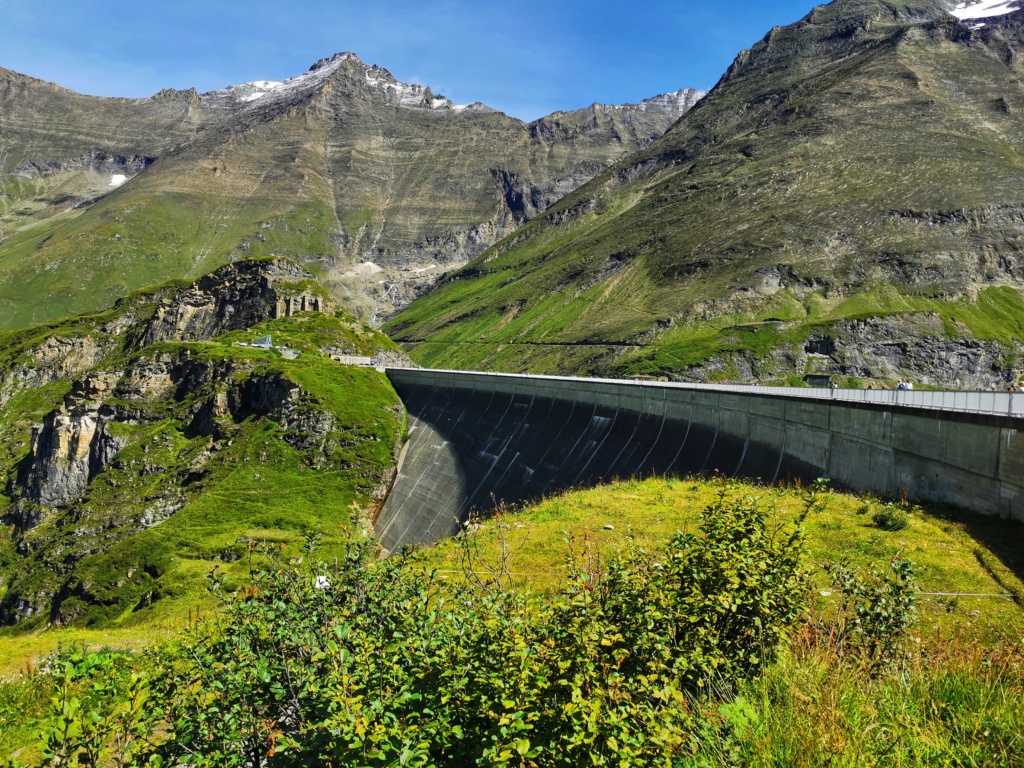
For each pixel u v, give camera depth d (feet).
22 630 307.37
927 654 44.37
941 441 101.65
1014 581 69.00
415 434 351.46
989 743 29.94
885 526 86.89
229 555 281.54
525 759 28.25
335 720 28.76
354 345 494.18
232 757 34.04
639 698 32.91
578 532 98.53
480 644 34.50
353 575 44.78
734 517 45.01
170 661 43.42
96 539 342.85
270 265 586.86
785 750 29.17
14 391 584.40
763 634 39.65
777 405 154.51
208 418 393.50
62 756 31.76
